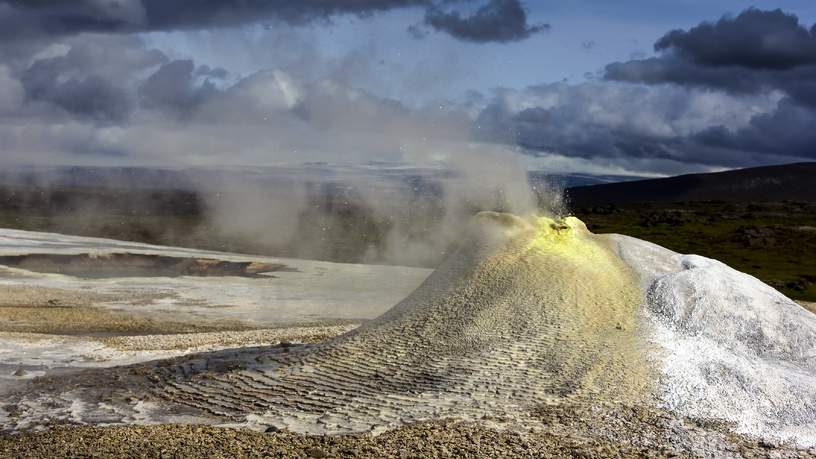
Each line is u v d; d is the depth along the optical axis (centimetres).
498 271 2277
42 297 3972
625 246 2422
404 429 1546
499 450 1410
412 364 1945
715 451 1459
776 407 1698
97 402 1855
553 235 2412
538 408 1656
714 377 1802
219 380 1975
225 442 1470
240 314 3806
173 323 3494
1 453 1434
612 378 1791
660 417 1622
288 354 2150
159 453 1395
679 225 11538
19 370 2159
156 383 2005
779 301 2195
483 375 1839
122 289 4384
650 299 2159
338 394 1814
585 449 1427
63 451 1421
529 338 1998
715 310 2100
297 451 1409
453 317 2136
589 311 2102
